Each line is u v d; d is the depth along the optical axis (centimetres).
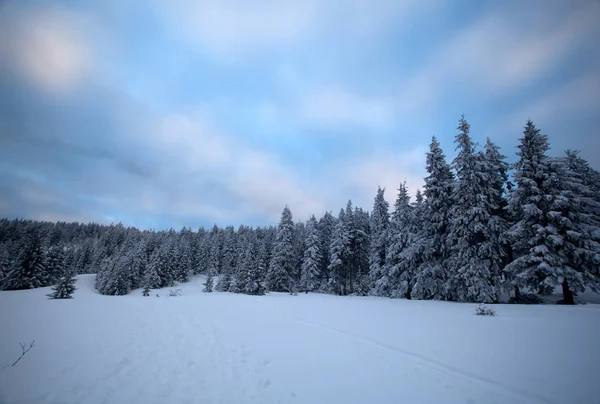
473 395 500
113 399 461
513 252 2150
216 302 1781
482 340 823
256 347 788
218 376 581
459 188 2128
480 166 2075
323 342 841
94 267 7188
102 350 701
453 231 2103
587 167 2428
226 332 952
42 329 851
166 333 906
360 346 797
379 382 557
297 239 6103
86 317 1081
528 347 743
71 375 541
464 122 2180
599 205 1784
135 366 613
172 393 495
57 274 5222
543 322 1043
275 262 4438
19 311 1148
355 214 4866
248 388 527
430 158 2473
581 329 917
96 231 12269
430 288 2250
